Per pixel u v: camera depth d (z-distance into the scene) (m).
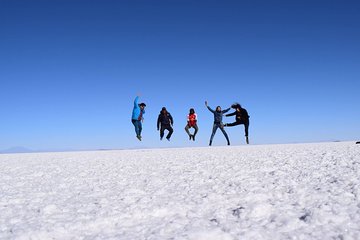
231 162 5.16
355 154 5.54
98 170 4.89
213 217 1.91
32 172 4.93
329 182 2.84
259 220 1.79
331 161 4.53
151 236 1.58
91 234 1.67
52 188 3.24
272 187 2.74
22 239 1.61
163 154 8.32
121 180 3.66
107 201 2.46
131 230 1.71
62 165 6.07
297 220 1.73
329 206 1.98
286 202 2.19
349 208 1.92
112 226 1.80
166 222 1.84
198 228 1.67
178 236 1.54
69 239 1.60
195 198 2.45
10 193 2.98
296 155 5.94
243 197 2.41
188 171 4.23
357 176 3.05
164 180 3.50
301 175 3.35
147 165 5.36
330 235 1.49
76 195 2.80
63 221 1.89
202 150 9.70
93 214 2.04
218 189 2.79
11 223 1.89
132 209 2.14
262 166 4.35
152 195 2.64
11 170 5.37
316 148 7.96
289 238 1.48
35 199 2.64
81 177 4.10
